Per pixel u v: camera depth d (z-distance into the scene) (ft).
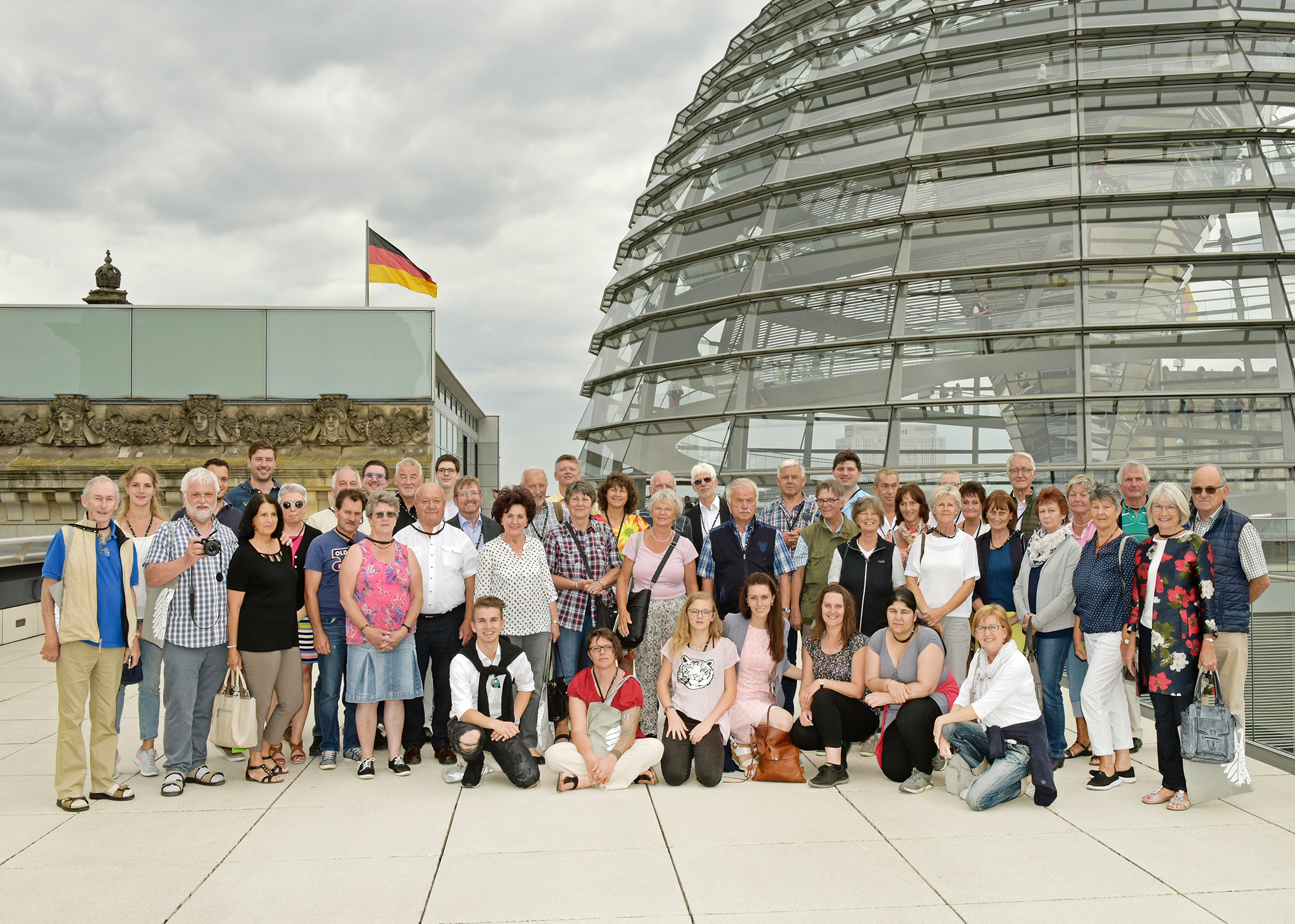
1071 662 26.48
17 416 63.98
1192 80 53.31
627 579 27.32
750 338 55.57
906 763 23.21
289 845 18.26
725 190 63.98
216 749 27.17
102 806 20.94
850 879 16.44
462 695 22.66
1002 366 50.21
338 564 25.08
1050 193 52.24
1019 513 29.27
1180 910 15.02
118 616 21.26
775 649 24.85
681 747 23.16
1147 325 48.52
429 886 16.06
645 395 59.67
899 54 60.49
